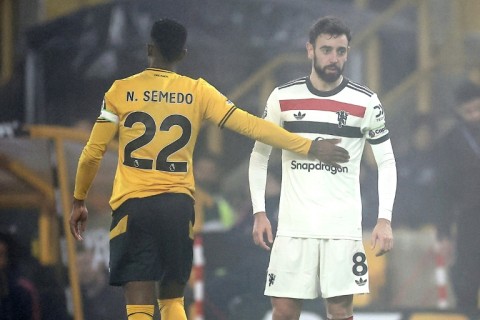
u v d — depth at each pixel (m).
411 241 44.78
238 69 54.16
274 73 54.22
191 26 53.25
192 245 26.11
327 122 26.73
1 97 57.31
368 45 56.31
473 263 38.66
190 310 39.81
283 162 27.06
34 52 54.47
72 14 53.94
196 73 53.44
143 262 25.50
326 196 26.64
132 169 25.59
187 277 26.05
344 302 26.88
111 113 25.67
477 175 38.44
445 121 55.69
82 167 25.80
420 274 44.78
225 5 53.81
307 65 54.50
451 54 58.91
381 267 44.06
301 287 26.72
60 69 53.84
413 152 46.12
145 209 25.41
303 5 54.84
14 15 67.31
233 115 25.92
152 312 25.64
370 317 37.75
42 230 41.81
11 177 42.03
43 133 38.25
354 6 58.28
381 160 27.23
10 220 42.22
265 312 38.53
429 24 59.16
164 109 25.69
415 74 56.84
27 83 55.00
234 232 39.34
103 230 41.41
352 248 26.72
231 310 38.88
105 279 40.88
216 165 49.53
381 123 27.05
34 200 42.16
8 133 38.38
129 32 52.66
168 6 53.03
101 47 53.00
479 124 38.88
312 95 26.89
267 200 38.53
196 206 44.34
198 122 25.97
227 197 51.19
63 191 38.16
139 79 25.88
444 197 39.06
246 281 38.78
